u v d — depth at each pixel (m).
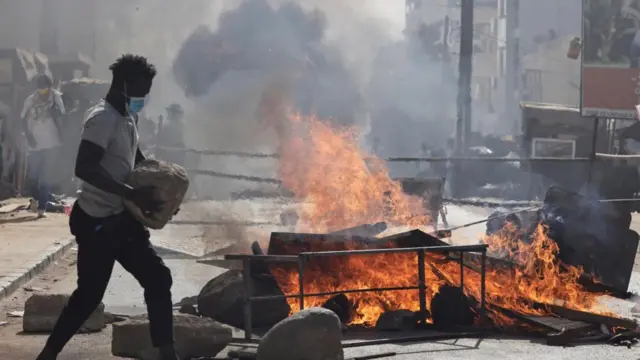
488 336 8.05
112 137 5.79
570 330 7.77
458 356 7.10
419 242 8.80
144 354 6.75
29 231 17.48
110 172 5.82
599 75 18.83
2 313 9.30
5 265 12.31
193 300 9.35
